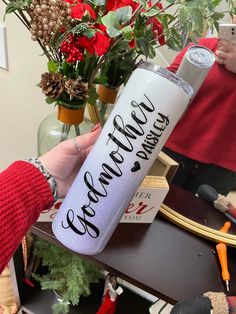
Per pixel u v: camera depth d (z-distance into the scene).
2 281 0.89
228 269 0.60
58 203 0.57
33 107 0.94
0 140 1.08
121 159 0.41
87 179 0.43
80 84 0.48
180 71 0.50
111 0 0.46
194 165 0.64
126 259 0.59
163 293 0.56
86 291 0.84
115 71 0.57
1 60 0.89
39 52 0.82
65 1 0.45
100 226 0.45
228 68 0.56
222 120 0.60
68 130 0.59
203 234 0.65
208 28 0.53
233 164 0.62
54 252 0.81
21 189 0.43
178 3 0.47
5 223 0.40
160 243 0.63
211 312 0.47
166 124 0.39
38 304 0.93
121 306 0.96
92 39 0.45
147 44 0.49
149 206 0.63
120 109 0.40
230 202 0.65
